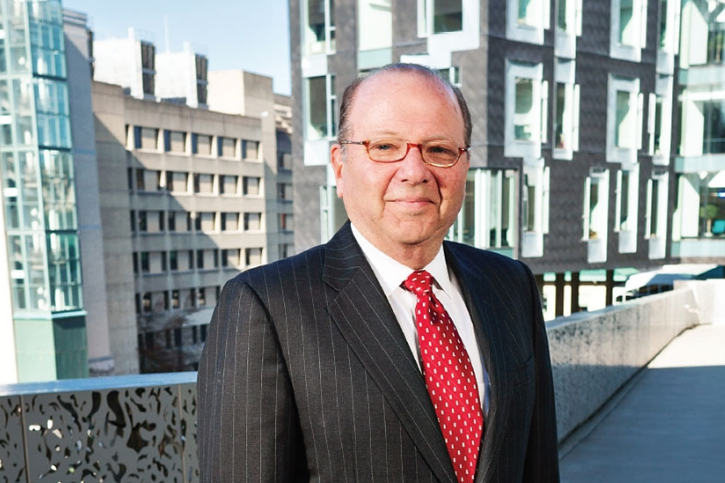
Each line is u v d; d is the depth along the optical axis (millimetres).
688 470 4234
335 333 1186
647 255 23891
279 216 73750
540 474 1493
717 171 24203
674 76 24016
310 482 1158
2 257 41812
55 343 41750
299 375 1152
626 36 22562
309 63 22000
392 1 20469
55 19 41938
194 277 63938
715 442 4824
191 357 63719
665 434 5035
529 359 1443
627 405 5949
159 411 3100
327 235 22172
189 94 71688
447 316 1302
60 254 42500
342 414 1138
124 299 57281
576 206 22000
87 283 51125
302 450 1178
